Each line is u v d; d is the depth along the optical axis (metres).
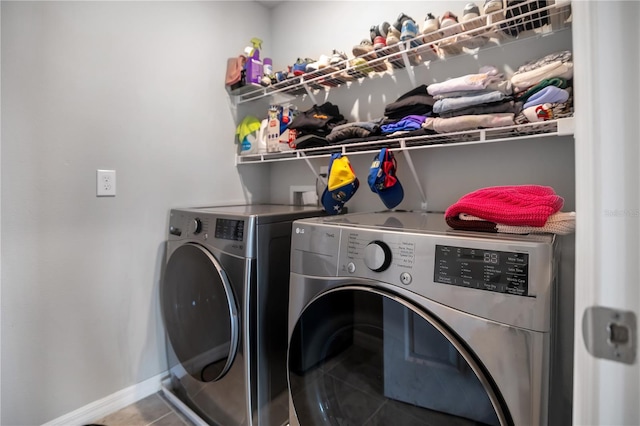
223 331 1.25
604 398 0.38
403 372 0.81
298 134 1.70
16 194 1.22
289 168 2.09
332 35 1.85
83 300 1.39
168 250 1.58
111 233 1.47
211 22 1.84
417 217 1.22
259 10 2.10
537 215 0.73
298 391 1.03
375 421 0.87
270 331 1.24
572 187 1.19
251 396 1.18
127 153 1.51
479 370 0.68
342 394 0.94
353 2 1.76
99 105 1.42
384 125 1.39
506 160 1.32
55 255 1.31
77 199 1.37
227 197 1.93
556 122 1.02
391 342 0.82
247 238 1.18
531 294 0.63
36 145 1.26
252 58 1.81
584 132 0.40
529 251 0.64
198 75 1.78
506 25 1.17
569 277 1.07
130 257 1.53
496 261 0.67
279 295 1.27
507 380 0.65
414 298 0.76
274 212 1.34
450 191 1.46
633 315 0.36
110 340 1.48
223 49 1.90
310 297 0.98
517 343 0.64
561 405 1.04
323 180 1.87
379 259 0.81
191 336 1.44
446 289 0.72
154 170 1.61
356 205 1.78
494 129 1.13
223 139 1.91
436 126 1.21
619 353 0.37
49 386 1.31
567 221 0.71
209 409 1.36
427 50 1.38
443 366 0.73
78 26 1.36
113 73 1.46
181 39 1.71
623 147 0.37
